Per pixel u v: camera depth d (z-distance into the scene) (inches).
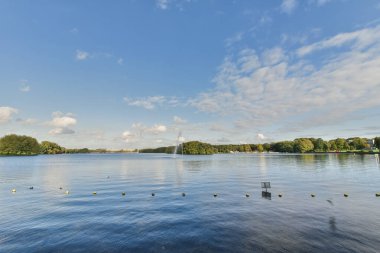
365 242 562.9
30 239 604.7
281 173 2242.9
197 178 1923.0
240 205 947.3
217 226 689.0
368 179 1707.7
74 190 1353.3
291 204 954.7
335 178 1782.7
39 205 976.3
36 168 3198.8
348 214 800.3
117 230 666.2
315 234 616.1
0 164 4183.1
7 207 943.7
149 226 697.0
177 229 668.7
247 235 615.8
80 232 651.5
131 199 1087.6
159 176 2114.9
